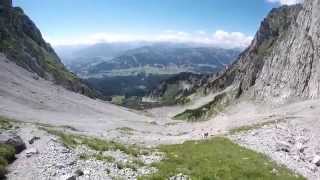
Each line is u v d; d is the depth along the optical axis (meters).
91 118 116.88
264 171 30.45
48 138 32.03
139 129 105.06
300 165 37.38
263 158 36.00
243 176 28.53
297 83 156.25
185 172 27.97
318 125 60.84
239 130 59.47
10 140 28.20
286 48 189.00
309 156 41.59
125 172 26.47
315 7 170.62
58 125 75.31
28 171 24.44
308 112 88.00
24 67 182.75
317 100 119.44
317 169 37.44
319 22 160.62
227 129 74.81
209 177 27.20
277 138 48.06
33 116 85.94
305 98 144.12
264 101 179.12
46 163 25.80
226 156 34.78
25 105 103.88
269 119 82.50
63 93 166.12
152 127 125.56
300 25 182.88
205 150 38.47
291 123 63.12
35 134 33.62
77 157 28.38
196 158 33.66
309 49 159.50
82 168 25.78
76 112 126.94
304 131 56.19
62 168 25.14
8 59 170.75
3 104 92.00
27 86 132.12
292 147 44.75
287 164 36.56
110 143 42.72
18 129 35.81
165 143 58.53
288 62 177.12
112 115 158.00
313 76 147.88
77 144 35.00
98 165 27.11
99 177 24.23
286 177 30.34
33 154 27.56
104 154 32.44
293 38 186.62
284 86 168.12
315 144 47.19
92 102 189.25
